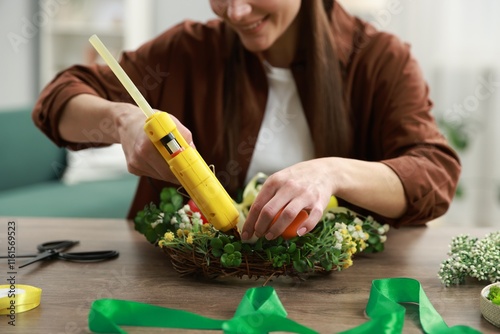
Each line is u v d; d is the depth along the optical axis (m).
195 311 0.66
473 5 2.74
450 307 0.69
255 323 0.59
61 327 0.62
